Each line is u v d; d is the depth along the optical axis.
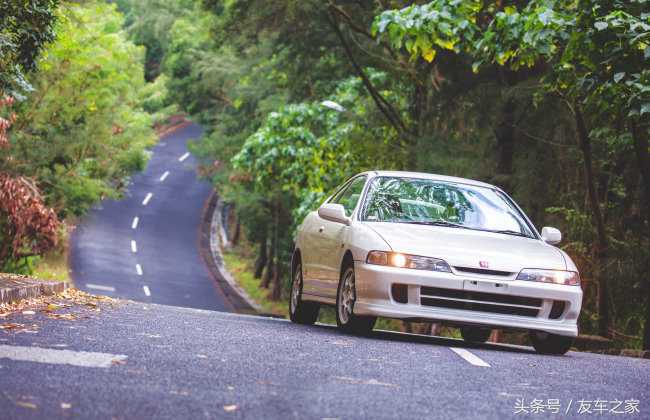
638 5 12.49
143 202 75.88
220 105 57.62
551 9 13.51
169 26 66.12
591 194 18.45
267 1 25.14
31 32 12.94
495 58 14.91
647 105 12.21
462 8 15.27
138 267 57.84
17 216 28.39
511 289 9.71
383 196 11.06
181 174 85.00
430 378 6.84
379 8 24.14
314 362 7.24
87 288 48.94
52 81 34.59
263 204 52.72
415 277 9.64
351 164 29.53
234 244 70.62
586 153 18.12
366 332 10.29
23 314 9.27
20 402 4.91
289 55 26.97
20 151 33.31
